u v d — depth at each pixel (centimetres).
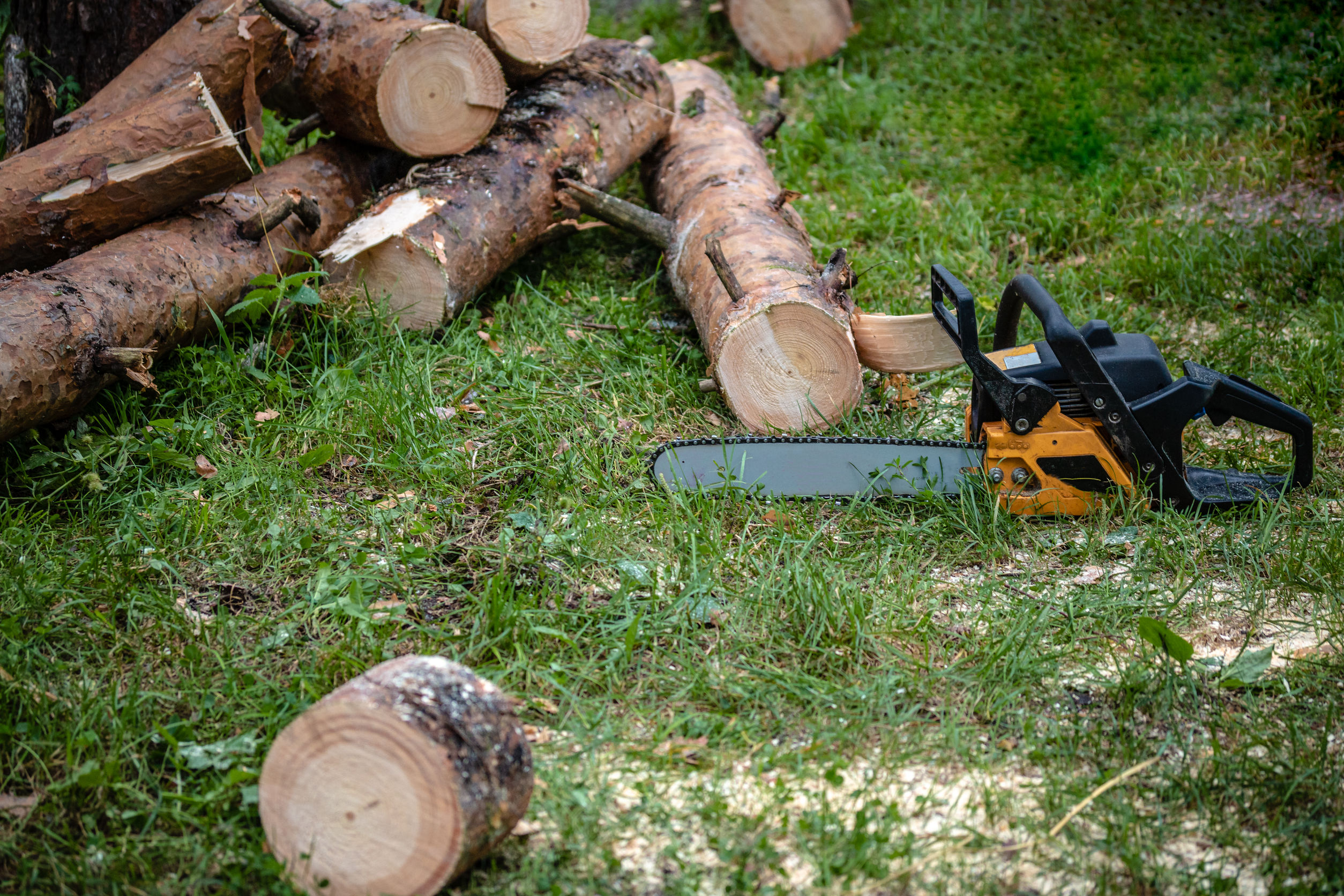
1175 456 320
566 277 497
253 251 391
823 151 634
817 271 396
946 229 545
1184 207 562
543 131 465
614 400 392
